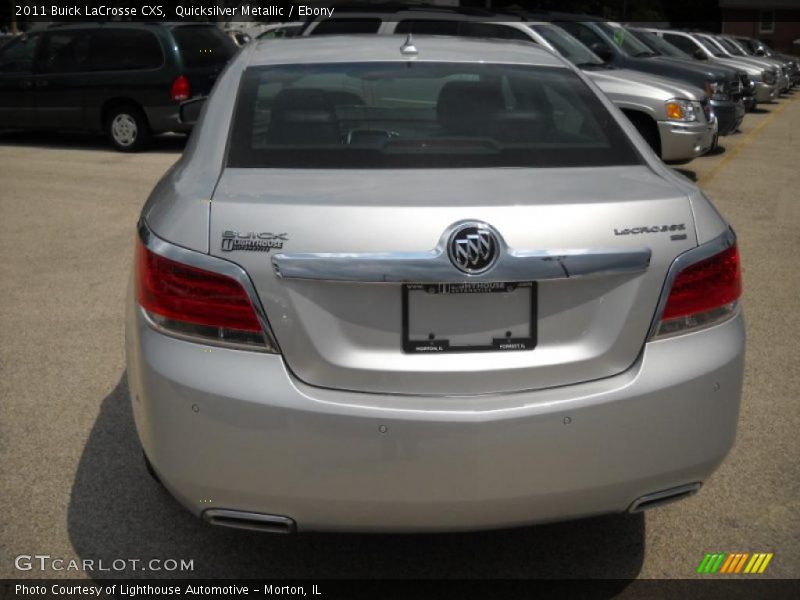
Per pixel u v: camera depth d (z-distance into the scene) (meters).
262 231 2.48
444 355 2.51
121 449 3.87
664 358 2.59
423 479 2.46
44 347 5.05
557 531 3.31
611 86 10.48
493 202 2.53
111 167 11.31
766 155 13.34
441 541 3.24
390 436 2.44
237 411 2.46
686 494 2.73
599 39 13.34
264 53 3.72
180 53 12.40
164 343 2.57
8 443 3.90
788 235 7.95
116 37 12.59
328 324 2.48
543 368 2.52
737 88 13.39
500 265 2.45
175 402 2.52
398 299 2.48
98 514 3.37
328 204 2.51
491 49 3.81
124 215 8.47
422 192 2.63
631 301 2.56
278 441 2.46
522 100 3.37
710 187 10.38
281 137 3.09
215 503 2.57
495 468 2.47
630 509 2.66
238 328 2.48
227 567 3.08
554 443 2.49
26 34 13.07
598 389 2.54
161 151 12.91
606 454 2.54
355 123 3.17
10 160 11.90
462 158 3.00
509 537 3.27
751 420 4.18
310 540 3.24
